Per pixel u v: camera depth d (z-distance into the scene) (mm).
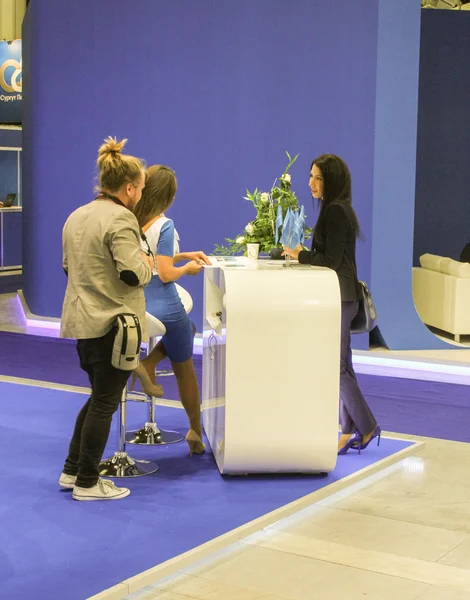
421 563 3430
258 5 7922
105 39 8672
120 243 3666
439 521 3877
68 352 7766
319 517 3908
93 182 8891
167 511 3789
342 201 4422
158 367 7191
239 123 8117
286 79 7887
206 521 3674
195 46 8219
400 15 7516
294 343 4098
